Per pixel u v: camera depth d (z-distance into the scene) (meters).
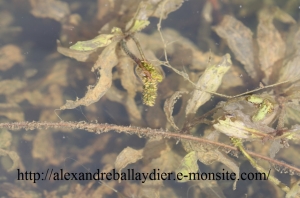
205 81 0.81
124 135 0.84
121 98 0.83
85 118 0.84
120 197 0.84
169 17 0.84
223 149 0.81
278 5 0.84
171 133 0.81
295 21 0.83
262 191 0.84
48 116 0.84
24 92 0.84
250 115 0.79
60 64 0.84
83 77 0.84
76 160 0.84
